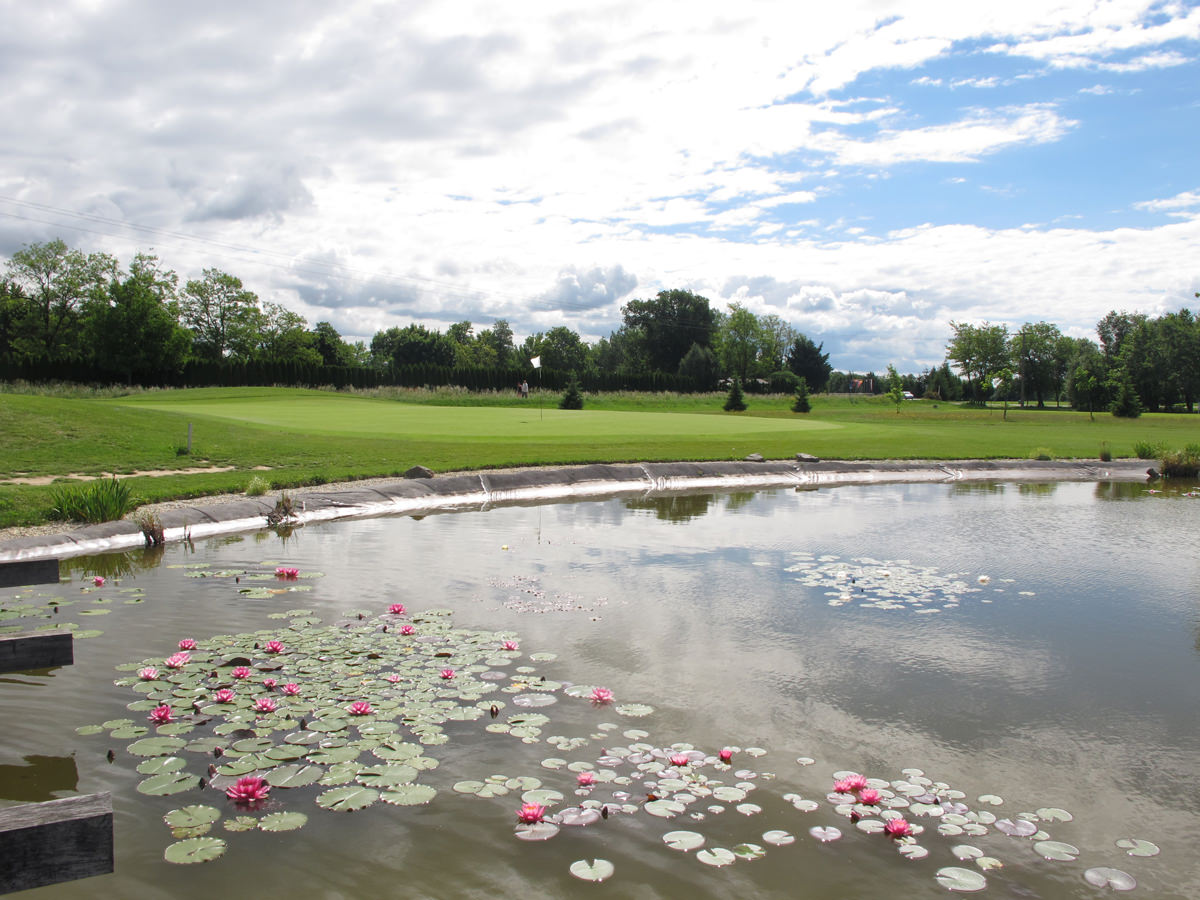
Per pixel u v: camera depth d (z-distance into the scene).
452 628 7.17
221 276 70.62
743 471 20.80
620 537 11.98
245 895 3.38
